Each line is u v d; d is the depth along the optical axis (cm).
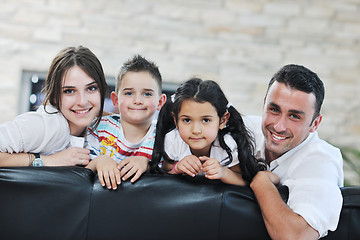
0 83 289
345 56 321
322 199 124
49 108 142
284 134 135
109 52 297
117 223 129
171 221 129
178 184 132
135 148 155
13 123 134
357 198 128
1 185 127
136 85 150
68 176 130
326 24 318
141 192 130
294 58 316
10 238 126
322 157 137
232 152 141
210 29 307
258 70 313
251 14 311
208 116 133
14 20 289
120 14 298
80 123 143
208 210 129
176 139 144
